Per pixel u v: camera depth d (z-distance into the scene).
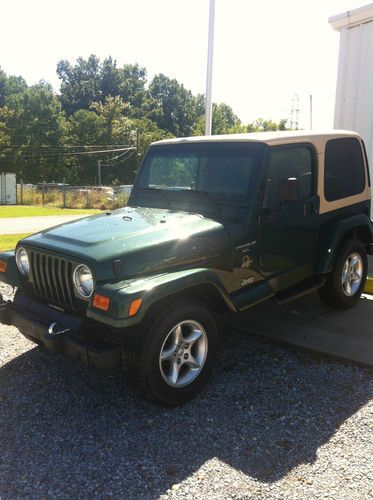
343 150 5.33
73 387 3.94
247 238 4.12
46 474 2.88
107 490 2.74
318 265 5.02
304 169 4.73
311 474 2.84
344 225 5.14
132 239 3.62
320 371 4.14
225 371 4.17
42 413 3.56
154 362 3.41
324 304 5.60
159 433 3.29
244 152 4.27
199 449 3.10
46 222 17.16
